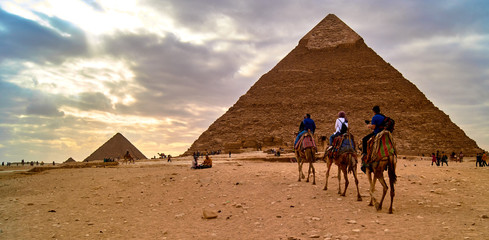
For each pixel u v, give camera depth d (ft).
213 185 61.46
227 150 417.49
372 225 35.91
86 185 73.77
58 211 49.06
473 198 48.03
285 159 192.85
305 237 33.37
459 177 67.87
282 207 45.06
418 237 31.53
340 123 53.88
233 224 39.09
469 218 37.83
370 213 41.24
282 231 35.58
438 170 82.23
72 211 48.83
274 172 76.02
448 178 65.36
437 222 36.32
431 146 614.75
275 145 411.13
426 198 48.47
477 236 31.14
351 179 65.05
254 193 53.42
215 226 38.70
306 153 60.75
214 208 46.68
